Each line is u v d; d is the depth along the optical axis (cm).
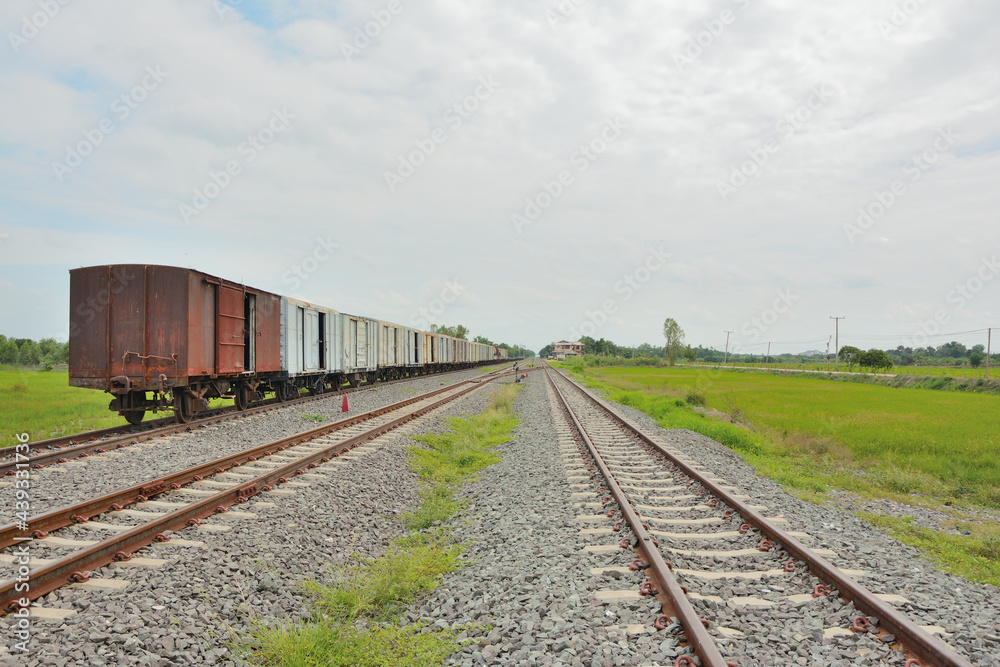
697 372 7212
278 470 831
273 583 510
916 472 1173
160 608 428
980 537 744
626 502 699
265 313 1700
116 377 1212
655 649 367
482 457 1280
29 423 1426
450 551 645
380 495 875
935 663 343
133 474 859
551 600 459
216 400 2170
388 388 2872
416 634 444
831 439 1507
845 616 418
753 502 792
